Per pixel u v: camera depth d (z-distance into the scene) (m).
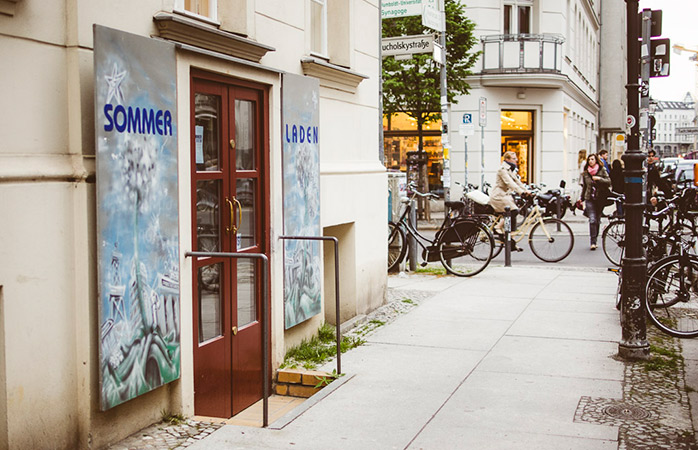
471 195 13.39
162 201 4.67
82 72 4.12
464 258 14.00
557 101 26.30
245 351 5.92
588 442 4.47
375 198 8.87
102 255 4.13
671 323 7.57
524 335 7.44
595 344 7.02
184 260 4.94
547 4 26.67
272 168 6.27
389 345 7.09
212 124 5.49
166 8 4.94
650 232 9.90
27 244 3.80
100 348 4.14
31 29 3.86
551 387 5.66
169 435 4.57
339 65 8.16
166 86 4.70
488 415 5.00
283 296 6.42
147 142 4.51
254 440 4.51
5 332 3.68
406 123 26.39
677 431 4.64
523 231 13.42
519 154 26.44
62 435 4.07
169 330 4.76
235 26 5.89
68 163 4.09
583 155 18.28
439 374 6.06
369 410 5.12
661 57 10.36
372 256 8.80
